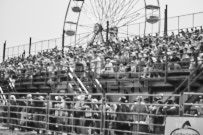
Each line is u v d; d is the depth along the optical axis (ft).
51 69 92.73
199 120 40.63
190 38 87.97
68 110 57.98
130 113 48.91
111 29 128.26
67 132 57.72
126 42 106.83
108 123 55.42
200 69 58.95
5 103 76.54
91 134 54.65
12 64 129.29
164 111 50.03
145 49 87.30
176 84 64.90
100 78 77.36
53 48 128.88
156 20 120.78
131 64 74.28
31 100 65.16
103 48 104.37
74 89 78.18
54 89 86.84
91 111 54.19
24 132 66.69
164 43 91.30
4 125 73.87
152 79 66.44
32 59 121.19
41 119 66.90
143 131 52.31
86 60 89.71
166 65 63.41
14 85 100.37
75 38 129.18
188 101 54.95
